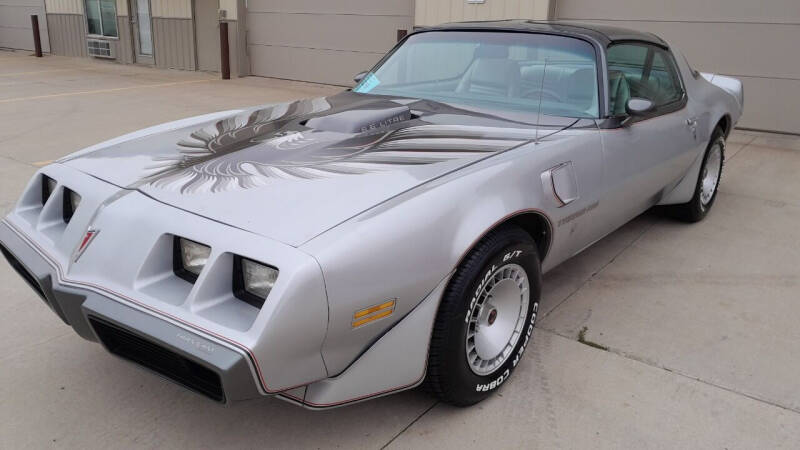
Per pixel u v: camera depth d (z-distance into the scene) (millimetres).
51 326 3090
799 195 5492
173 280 2039
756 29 7512
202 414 2459
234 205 2098
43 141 7109
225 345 1792
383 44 11172
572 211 2846
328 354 1963
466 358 2363
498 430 2400
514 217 2547
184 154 2619
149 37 15602
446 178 2320
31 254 2361
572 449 2311
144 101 10172
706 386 2715
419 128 2873
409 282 2070
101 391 2584
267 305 1794
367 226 1982
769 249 4277
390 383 2172
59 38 18094
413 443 2318
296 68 12742
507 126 2971
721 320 3301
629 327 3207
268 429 2383
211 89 11648
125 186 2330
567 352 2957
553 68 3336
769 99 7652
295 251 1857
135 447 2268
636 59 3686
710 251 4227
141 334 1901
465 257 2283
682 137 3926
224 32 13000
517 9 9109
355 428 2395
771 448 2346
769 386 2727
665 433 2408
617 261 4043
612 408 2551
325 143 2639
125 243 2090
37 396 2539
